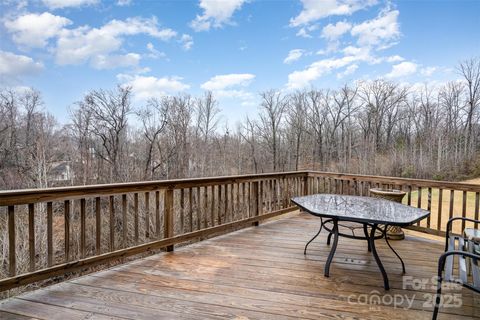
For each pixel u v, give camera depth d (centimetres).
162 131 1761
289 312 211
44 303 220
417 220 250
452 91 2059
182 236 350
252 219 452
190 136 1862
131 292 239
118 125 1683
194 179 364
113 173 1587
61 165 1442
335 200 334
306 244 349
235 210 440
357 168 2181
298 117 2273
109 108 1669
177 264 300
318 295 238
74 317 201
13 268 222
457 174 1911
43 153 1185
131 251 299
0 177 1291
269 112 2269
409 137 2188
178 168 1770
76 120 1581
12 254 221
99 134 1627
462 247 240
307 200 333
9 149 1370
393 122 2247
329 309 217
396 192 405
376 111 2255
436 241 395
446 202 969
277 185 507
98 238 276
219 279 265
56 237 873
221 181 404
